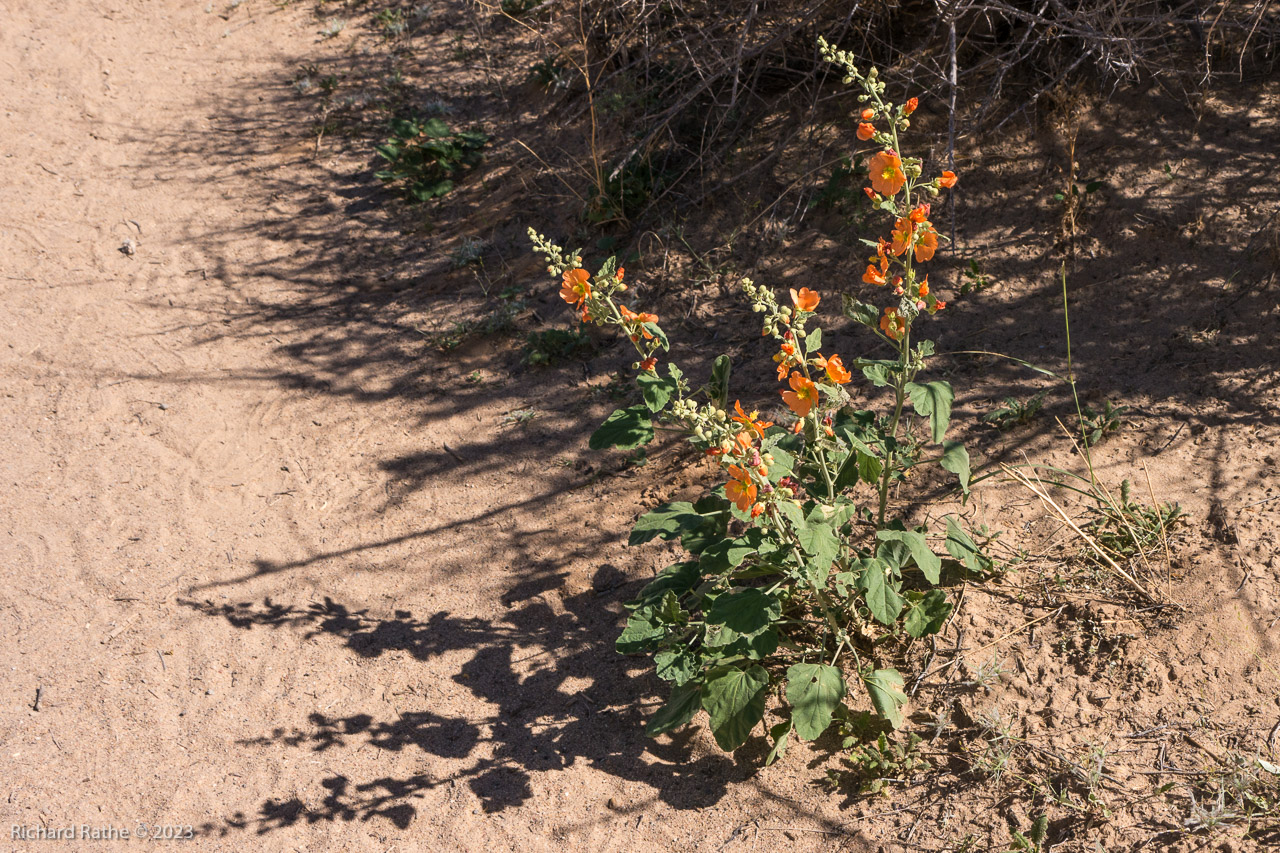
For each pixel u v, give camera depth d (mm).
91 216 6727
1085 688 2891
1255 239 4230
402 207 6551
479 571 4004
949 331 4484
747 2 5898
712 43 5746
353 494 4512
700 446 2988
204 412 5102
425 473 4566
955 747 2893
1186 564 3107
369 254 6199
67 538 4391
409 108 7402
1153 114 4902
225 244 6395
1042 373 4117
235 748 3404
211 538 4348
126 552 4297
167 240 6477
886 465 3082
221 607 3994
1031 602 3219
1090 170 4832
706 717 3240
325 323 5672
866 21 5656
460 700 3469
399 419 4926
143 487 4660
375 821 3098
